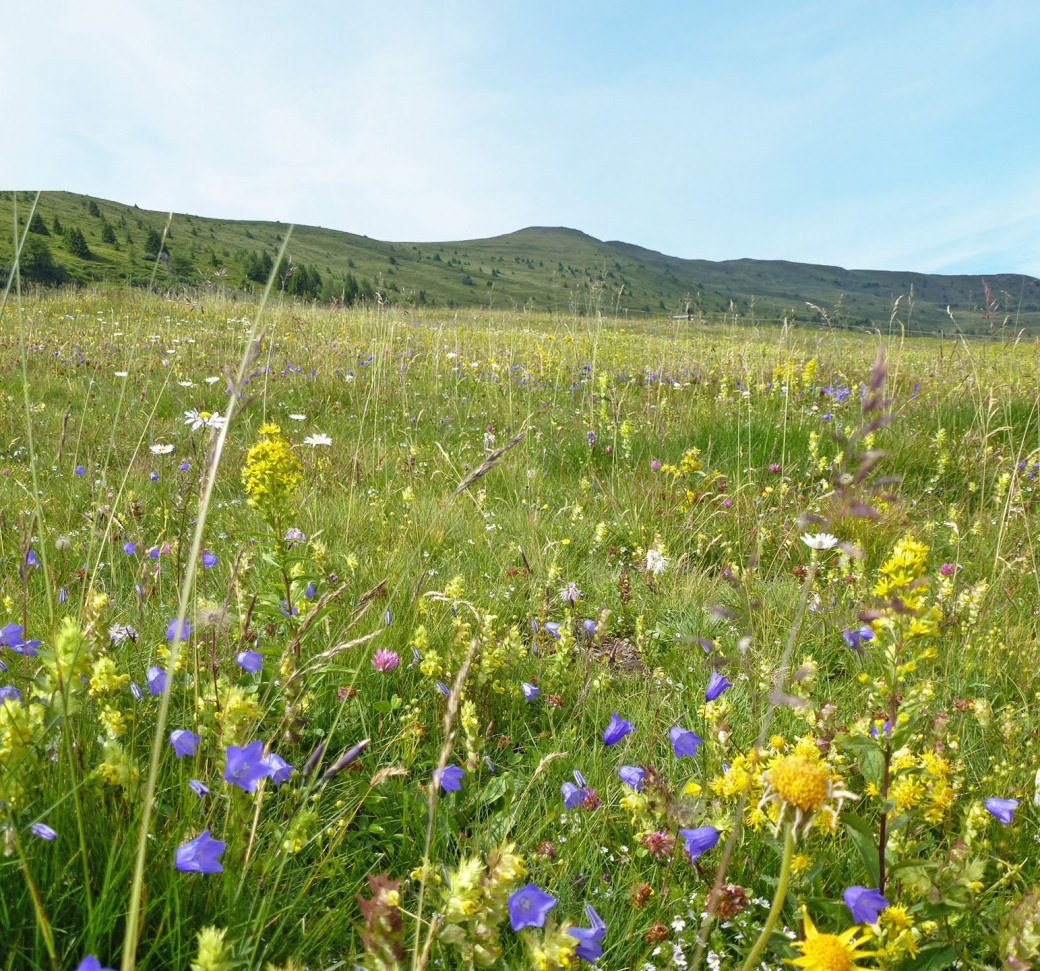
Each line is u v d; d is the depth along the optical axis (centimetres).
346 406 763
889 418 106
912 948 130
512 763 218
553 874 167
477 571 364
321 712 219
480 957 109
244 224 19725
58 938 127
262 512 205
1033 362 945
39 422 587
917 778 156
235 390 116
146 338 1041
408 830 179
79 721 164
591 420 662
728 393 823
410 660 254
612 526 440
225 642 215
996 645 300
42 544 151
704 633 314
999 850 175
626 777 171
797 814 98
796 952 131
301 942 136
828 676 278
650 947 154
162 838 145
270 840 154
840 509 107
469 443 625
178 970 126
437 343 1080
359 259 19438
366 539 392
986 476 567
